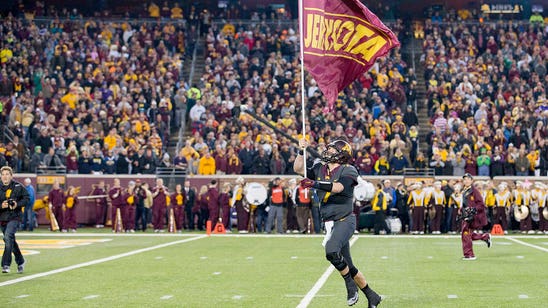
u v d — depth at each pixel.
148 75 41.03
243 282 13.27
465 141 35.19
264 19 48.06
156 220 31.08
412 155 35.94
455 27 47.81
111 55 42.53
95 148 34.50
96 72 40.78
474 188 18.14
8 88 39.75
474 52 44.53
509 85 40.53
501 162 33.78
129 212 31.17
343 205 10.02
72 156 34.50
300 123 37.16
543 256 18.73
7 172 14.51
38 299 11.12
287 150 34.62
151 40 44.94
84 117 37.12
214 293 11.81
